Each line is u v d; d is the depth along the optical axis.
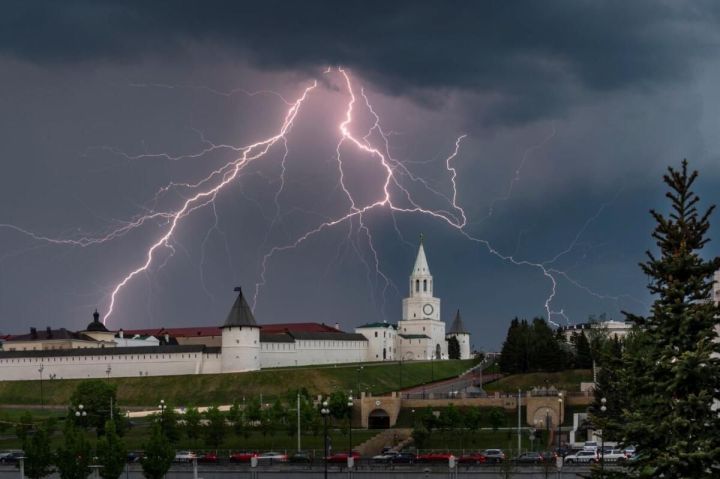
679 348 62.81
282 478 110.56
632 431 62.03
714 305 62.94
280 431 161.75
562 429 155.00
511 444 144.50
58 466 108.00
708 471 60.12
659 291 64.12
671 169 65.31
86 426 165.88
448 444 147.75
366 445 147.62
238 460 127.88
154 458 107.69
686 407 60.69
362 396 173.88
